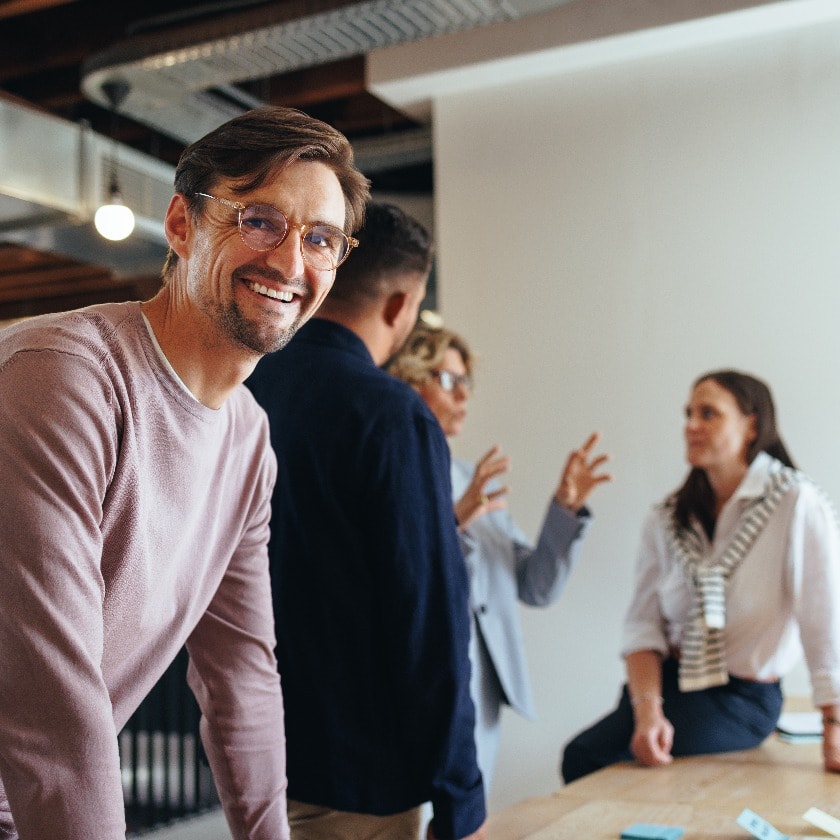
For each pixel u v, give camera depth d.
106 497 1.17
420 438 1.73
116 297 8.09
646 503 4.42
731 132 4.41
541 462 4.63
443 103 4.97
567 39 4.52
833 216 4.22
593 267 4.61
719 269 4.39
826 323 4.20
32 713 1.06
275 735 1.55
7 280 7.59
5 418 1.08
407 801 1.69
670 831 1.89
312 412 1.78
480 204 4.85
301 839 1.76
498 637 2.86
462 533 2.85
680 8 4.31
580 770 2.99
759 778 2.41
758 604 2.79
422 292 2.04
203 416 1.27
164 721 4.92
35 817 1.07
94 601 1.12
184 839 4.45
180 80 4.50
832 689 2.57
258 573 1.53
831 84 4.26
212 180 1.23
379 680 1.72
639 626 3.01
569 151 4.70
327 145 1.25
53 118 4.97
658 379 4.45
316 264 1.25
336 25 3.86
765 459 2.92
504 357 4.74
